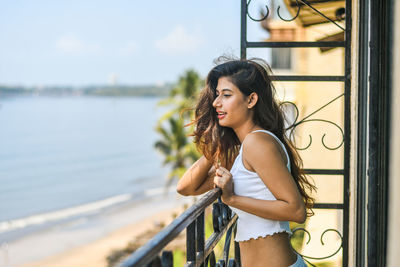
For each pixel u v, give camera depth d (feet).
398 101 6.09
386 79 6.61
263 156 4.99
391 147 6.43
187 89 104.42
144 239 116.78
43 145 330.54
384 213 6.68
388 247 6.57
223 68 5.54
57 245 118.42
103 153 300.20
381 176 6.77
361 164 7.38
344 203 8.08
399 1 6.06
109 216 147.33
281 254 5.41
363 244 7.32
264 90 5.55
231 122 5.56
